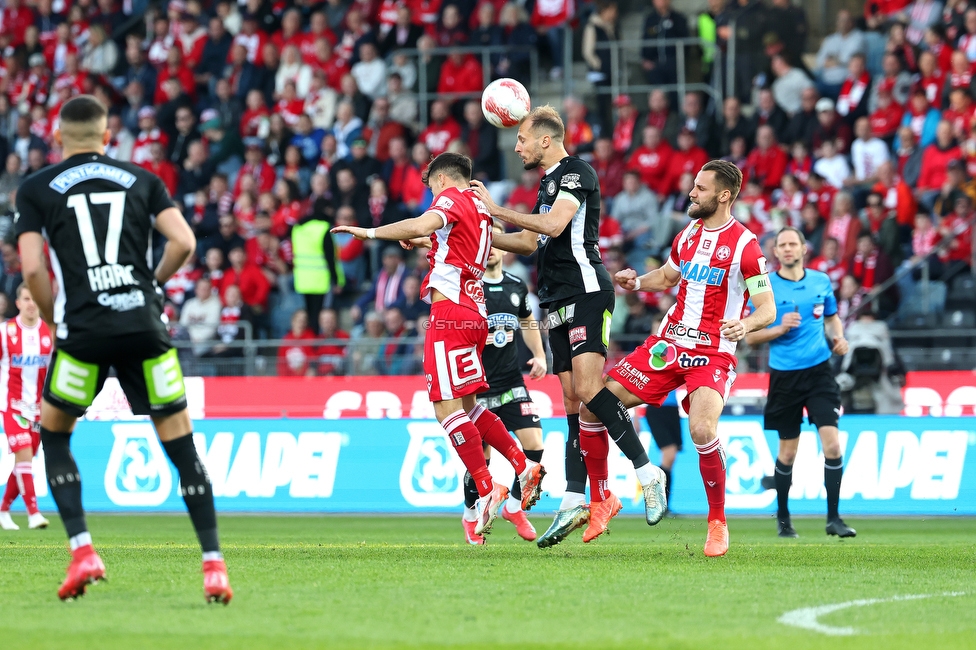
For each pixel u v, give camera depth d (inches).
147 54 2827.3
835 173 2154.3
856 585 737.0
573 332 925.8
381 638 533.3
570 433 973.8
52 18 2997.0
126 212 609.6
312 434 1733.5
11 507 1806.1
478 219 924.0
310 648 508.7
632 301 1964.8
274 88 2635.3
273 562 866.1
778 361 1261.1
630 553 952.9
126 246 608.4
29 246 606.5
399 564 848.3
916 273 1859.0
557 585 721.0
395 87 2544.3
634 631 556.7
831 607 639.1
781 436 1273.4
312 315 2190.0
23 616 588.1
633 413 1648.6
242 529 1384.1
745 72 2374.5
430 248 938.7
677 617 600.1
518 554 942.4
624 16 2632.9
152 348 613.9
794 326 1233.4
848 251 1964.8
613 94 2466.8
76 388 615.5
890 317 1847.9
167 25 2805.1
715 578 764.6
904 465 1594.5
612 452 1658.5
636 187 2192.4
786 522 1263.5
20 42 3006.9
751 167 2204.7
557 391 1685.5
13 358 1339.8
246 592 683.4
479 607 628.1
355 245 2271.2
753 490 1622.8
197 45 2765.7
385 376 1758.1
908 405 1648.6
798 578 769.6
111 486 1750.7
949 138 2039.9
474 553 954.7
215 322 2156.7
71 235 605.3
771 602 655.1
